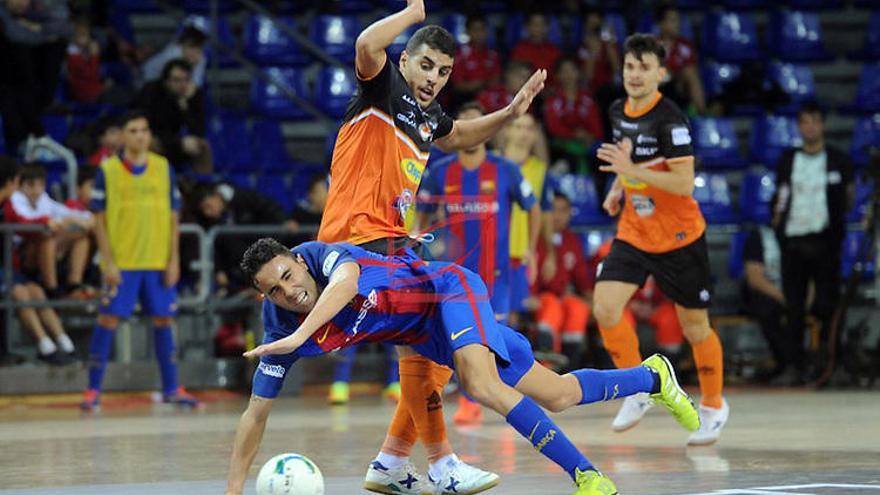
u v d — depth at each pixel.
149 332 31.20
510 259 26.66
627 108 19.52
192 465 17.31
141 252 27.75
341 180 14.16
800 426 21.75
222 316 32.06
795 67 41.69
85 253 29.67
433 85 14.34
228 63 39.91
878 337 34.91
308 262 12.81
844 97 42.69
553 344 31.28
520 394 13.12
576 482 13.08
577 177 36.53
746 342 35.06
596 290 19.97
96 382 27.86
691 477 15.20
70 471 16.80
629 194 19.72
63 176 32.75
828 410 25.06
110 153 32.22
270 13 41.38
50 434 22.22
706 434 19.02
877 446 18.45
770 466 16.20
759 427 21.66
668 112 19.17
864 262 31.69
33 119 33.25
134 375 29.98
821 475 15.14
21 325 30.39
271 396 13.27
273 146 37.62
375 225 13.95
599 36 39.75
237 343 31.61
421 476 15.45
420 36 14.35
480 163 24.36
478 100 36.47
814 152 32.38
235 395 31.08
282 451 18.81
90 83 36.28
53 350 28.73
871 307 35.19
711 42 42.25
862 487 13.93
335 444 19.78
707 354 19.14
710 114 39.97
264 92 38.97
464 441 20.28
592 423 23.45
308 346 13.11
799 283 32.56
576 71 37.53
